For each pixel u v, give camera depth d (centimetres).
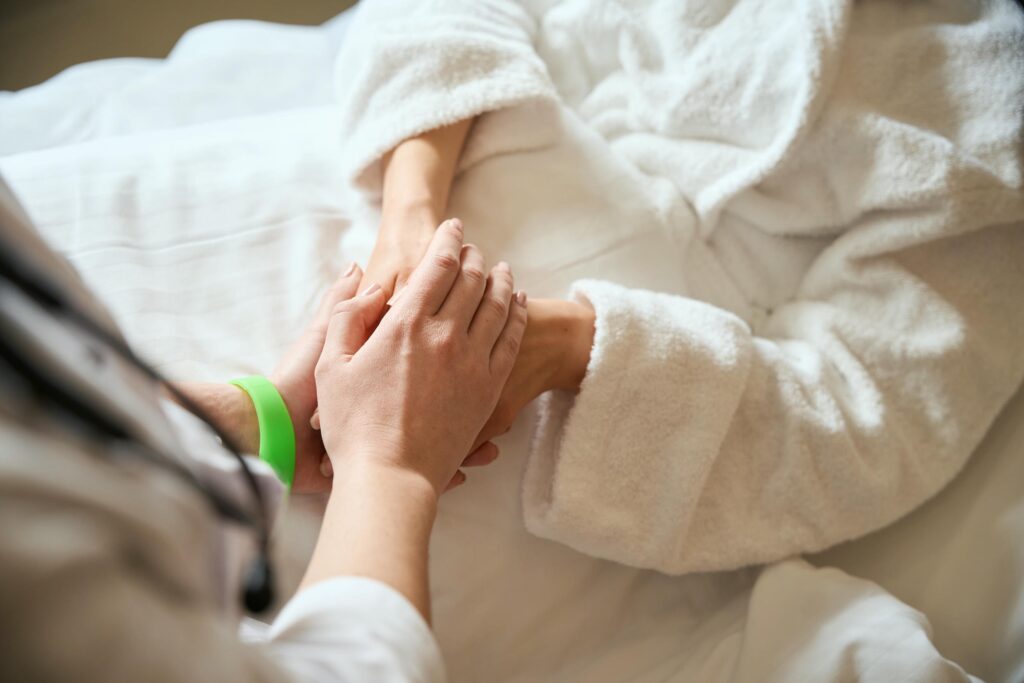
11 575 43
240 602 61
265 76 125
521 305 85
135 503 50
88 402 50
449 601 86
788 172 94
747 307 100
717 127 96
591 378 85
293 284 94
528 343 86
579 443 85
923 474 91
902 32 93
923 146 90
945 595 91
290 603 68
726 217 98
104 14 175
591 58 104
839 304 94
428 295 81
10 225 59
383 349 79
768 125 94
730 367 87
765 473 89
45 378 47
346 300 85
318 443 85
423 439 77
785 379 89
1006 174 90
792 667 83
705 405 86
